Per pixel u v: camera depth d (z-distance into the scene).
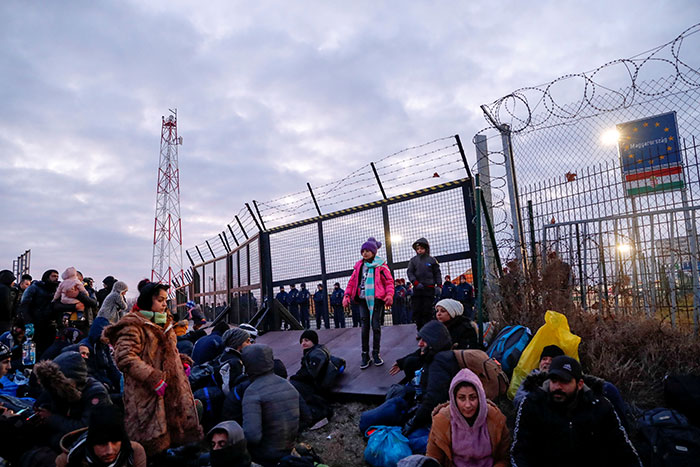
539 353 4.60
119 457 3.05
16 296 8.30
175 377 3.90
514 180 6.93
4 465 3.77
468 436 3.43
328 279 9.76
